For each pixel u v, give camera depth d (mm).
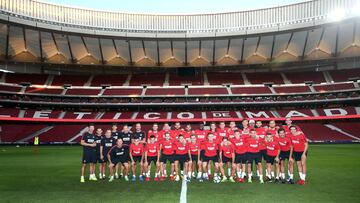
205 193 9984
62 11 50000
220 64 53906
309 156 22984
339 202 8734
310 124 45344
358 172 14695
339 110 46500
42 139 41844
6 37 45562
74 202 8914
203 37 49000
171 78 58281
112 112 50750
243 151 12219
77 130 45156
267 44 50406
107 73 59562
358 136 40969
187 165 12953
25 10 46812
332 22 43688
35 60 49875
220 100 51281
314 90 50594
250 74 58781
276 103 49750
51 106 50188
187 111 51625
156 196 9609
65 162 20234
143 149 12898
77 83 55188
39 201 9078
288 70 58844
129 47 51469
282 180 11844
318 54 49750
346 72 53344
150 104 50750
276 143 12031
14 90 49062
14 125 43938
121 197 9492
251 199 9102
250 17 51375
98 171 15570
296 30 46062
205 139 13250
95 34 47281
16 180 12945
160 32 51500
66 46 49500
